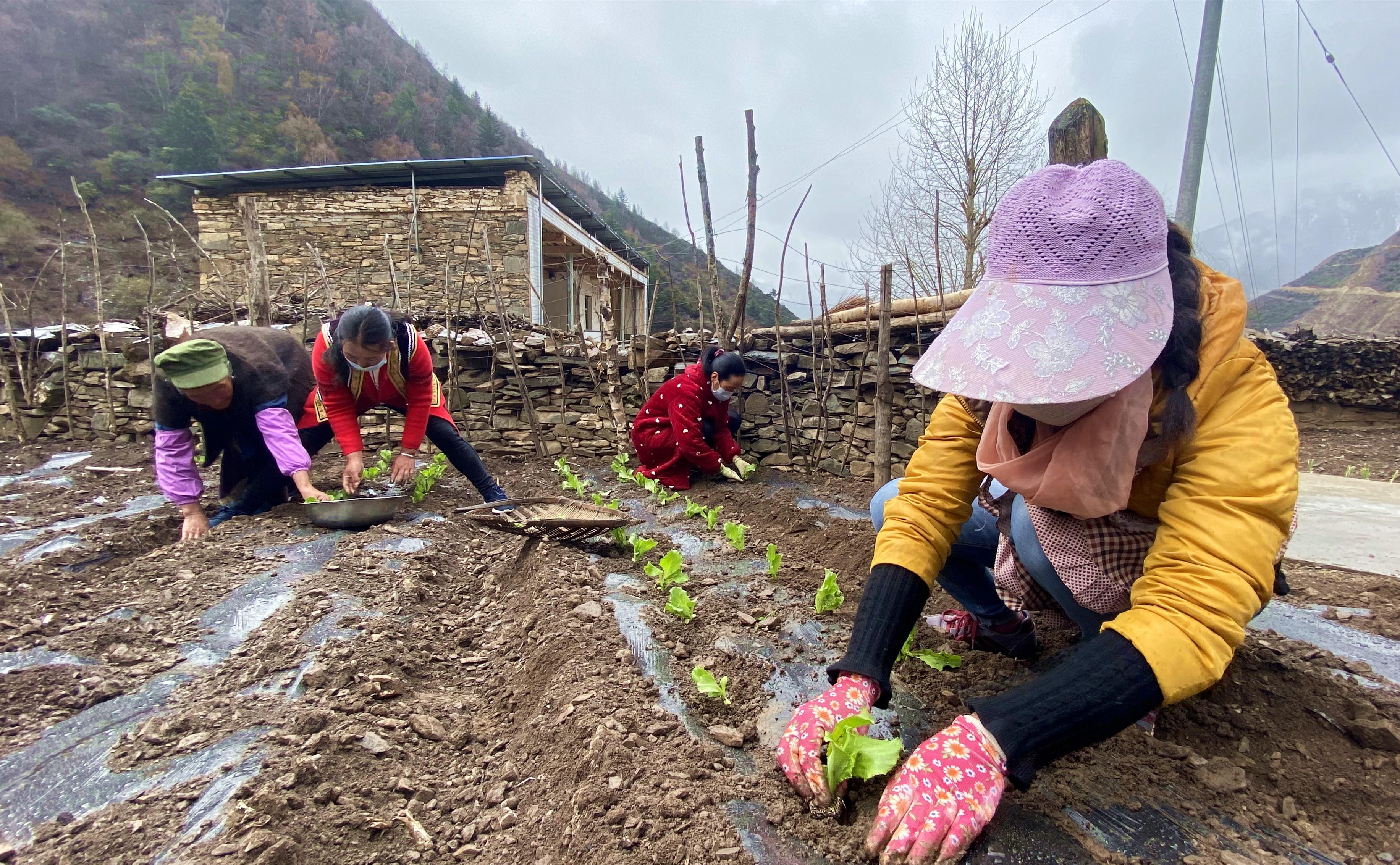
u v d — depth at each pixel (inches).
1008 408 63.9
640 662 96.0
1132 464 56.2
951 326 58.2
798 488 216.2
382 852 66.3
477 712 92.5
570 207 756.6
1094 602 73.3
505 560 148.1
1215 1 367.9
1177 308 55.9
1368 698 80.2
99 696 89.7
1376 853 59.4
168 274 949.2
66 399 273.9
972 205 589.9
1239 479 53.4
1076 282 52.4
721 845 61.1
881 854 54.4
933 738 58.2
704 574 138.5
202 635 107.7
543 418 269.0
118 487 213.8
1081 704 52.9
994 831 61.6
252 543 147.8
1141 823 63.2
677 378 221.5
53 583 129.3
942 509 71.8
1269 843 61.0
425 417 177.3
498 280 607.5
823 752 67.3
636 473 227.8
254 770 74.1
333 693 90.1
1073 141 127.4
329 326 172.7
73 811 69.6
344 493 188.2
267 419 160.1
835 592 114.7
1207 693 83.4
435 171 621.6
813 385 238.5
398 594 122.0
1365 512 166.7
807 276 233.5
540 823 68.1
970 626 98.7
